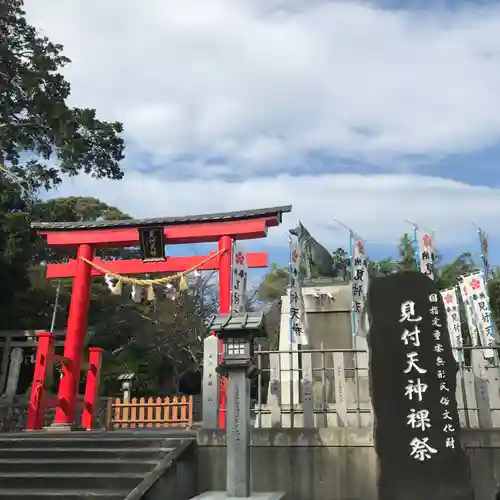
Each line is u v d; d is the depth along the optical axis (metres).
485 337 12.33
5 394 18.81
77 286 17.27
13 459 8.59
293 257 12.27
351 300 12.57
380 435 7.76
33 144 27.64
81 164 30.23
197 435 8.79
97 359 17.64
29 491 7.50
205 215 17.17
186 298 40.84
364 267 12.36
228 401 7.39
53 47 27.69
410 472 7.47
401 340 8.16
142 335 37.97
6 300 26.16
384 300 8.43
